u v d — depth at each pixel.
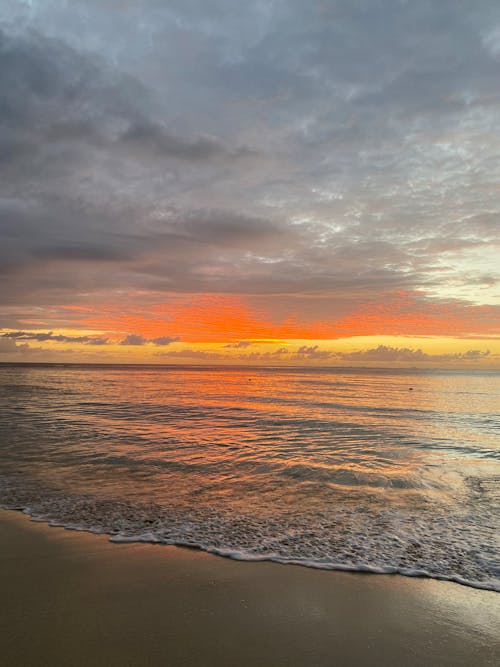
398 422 22.14
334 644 3.97
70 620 4.29
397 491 9.62
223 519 7.67
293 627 4.25
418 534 7.04
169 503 8.59
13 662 3.58
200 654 3.77
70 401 31.78
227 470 11.48
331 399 36.72
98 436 16.59
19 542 6.46
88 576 5.34
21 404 29.30
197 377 87.38
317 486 9.99
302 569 5.68
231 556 6.07
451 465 12.30
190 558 5.98
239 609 4.59
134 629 4.14
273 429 19.30
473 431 19.30
